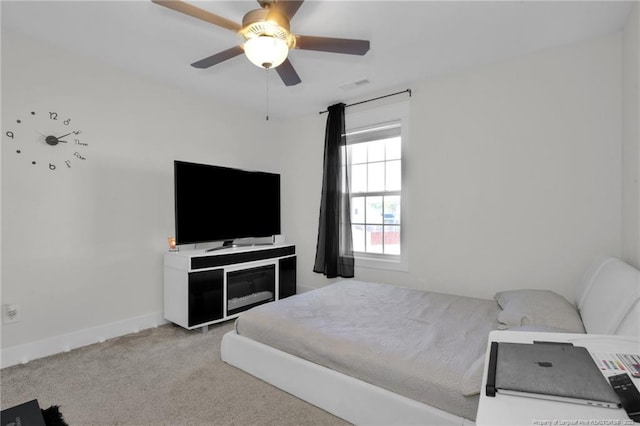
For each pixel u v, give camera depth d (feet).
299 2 5.10
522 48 8.22
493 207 9.12
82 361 7.75
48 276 8.18
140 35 7.68
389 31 7.38
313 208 13.35
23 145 7.81
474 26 7.20
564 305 6.31
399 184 11.37
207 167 10.56
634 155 6.38
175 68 9.43
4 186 7.55
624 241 7.09
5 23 7.21
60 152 8.38
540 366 2.96
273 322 6.88
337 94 11.40
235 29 5.58
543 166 8.38
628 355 3.26
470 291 9.53
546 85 8.31
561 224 8.15
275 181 12.91
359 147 12.34
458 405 4.38
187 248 11.10
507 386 2.71
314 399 5.93
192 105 11.25
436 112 10.07
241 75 9.90
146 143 10.07
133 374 7.13
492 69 9.09
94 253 8.99
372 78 10.09
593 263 7.18
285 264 12.36
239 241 12.91
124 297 9.57
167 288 10.18
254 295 11.48
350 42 5.97
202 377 6.99
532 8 6.55
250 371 7.06
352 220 12.51
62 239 8.41
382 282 11.32
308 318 6.95
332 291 9.08
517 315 6.02
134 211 9.80
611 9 6.57
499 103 8.98
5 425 3.38
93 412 5.80
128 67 9.39
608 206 7.56
